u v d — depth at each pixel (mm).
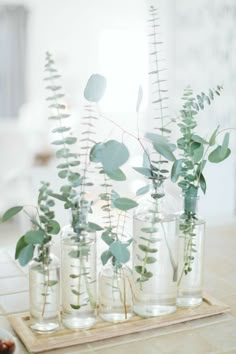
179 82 4094
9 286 1299
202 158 1126
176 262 1102
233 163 3777
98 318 1077
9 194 3633
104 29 5355
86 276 1029
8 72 5293
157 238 1069
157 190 1074
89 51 5371
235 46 3801
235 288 1287
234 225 1904
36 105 5113
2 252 1585
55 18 5293
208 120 3676
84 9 5312
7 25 5219
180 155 1157
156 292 1085
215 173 3740
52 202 1005
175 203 1112
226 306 1146
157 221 1066
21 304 1188
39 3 5250
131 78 5258
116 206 1033
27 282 1329
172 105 3926
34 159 4559
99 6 5324
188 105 1123
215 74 3877
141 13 5289
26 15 5246
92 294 1039
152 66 4242
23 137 4684
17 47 5270
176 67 4141
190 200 1133
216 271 1407
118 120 5113
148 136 1069
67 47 5336
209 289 1279
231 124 3773
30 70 5312
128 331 1032
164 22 4090
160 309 1090
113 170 918
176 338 1013
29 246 1004
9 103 5312
